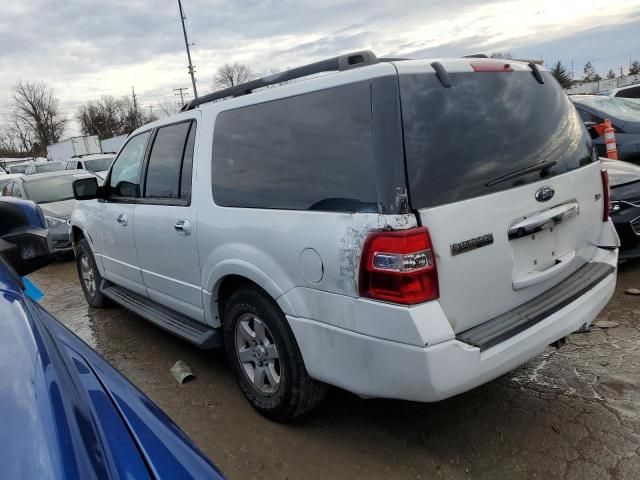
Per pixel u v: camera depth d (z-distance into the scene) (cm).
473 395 330
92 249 529
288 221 270
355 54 266
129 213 427
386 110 235
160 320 407
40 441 113
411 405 325
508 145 263
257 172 299
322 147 261
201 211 336
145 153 419
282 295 275
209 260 330
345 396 340
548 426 292
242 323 319
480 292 244
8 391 128
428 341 220
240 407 340
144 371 409
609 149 782
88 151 3297
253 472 274
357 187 240
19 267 260
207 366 408
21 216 267
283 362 290
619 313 431
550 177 276
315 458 282
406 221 222
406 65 245
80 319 554
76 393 139
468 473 260
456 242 232
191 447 148
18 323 162
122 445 130
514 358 244
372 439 294
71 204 954
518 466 262
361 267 232
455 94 254
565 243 290
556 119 298
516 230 255
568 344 386
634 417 293
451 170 238
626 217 474
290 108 283
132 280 454
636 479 246
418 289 222
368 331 236
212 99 367
